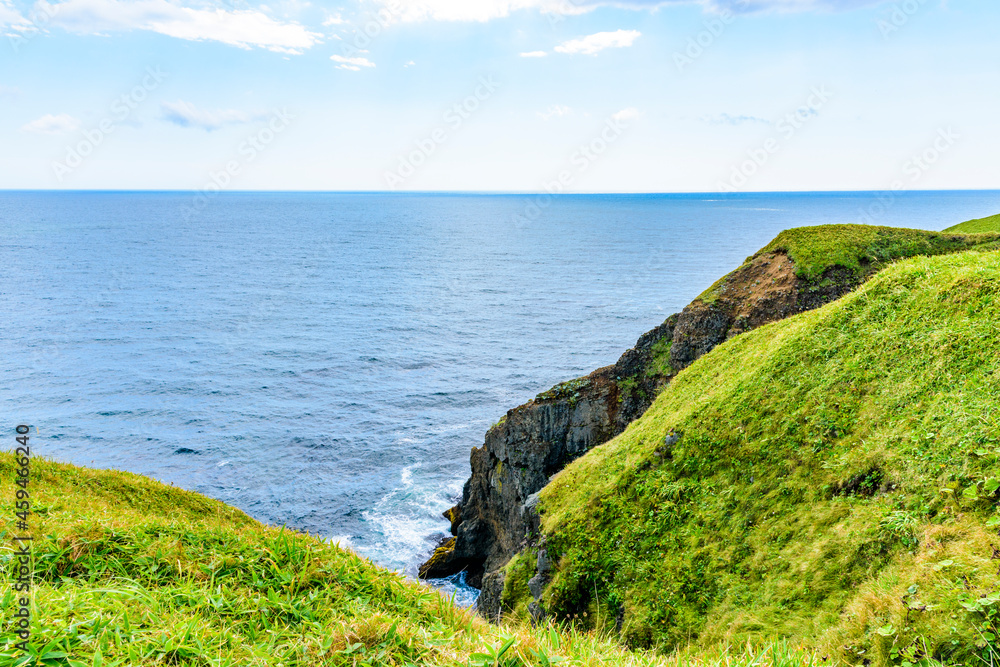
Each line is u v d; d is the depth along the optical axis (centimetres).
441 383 8444
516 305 14038
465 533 4019
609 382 3762
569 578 1752
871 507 1285
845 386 1661
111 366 8944
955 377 1409
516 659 545
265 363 9312
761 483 1602
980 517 1018
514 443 3728
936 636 782
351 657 543
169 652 499
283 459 5962
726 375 2230
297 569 769
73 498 1521
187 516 1883
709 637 1305
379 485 5438
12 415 6969
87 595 575
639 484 1880
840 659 891
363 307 13812
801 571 1285
